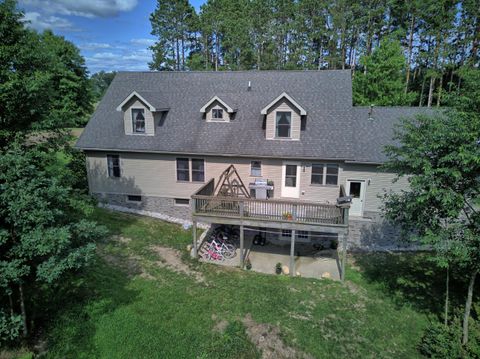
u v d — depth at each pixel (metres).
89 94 37.59
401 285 13.37
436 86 37.44
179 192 18.62
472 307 11.81
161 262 14.24
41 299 10.44
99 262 13.49
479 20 31.80
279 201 14.05
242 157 17.06
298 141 16.55
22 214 7.46
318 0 38.47
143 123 18.34
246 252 16.28
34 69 11.38
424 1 32.38
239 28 42.72
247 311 11.16
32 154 9.80
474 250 9.10
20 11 10.91
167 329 9.84
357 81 28.48
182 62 48.75
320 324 10.80
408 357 9.59
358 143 16.55
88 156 19.20
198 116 18.56
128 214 19.27
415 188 9.99
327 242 17.05
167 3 45.66
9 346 8.45
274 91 18.83
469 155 8.69
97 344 9.05
